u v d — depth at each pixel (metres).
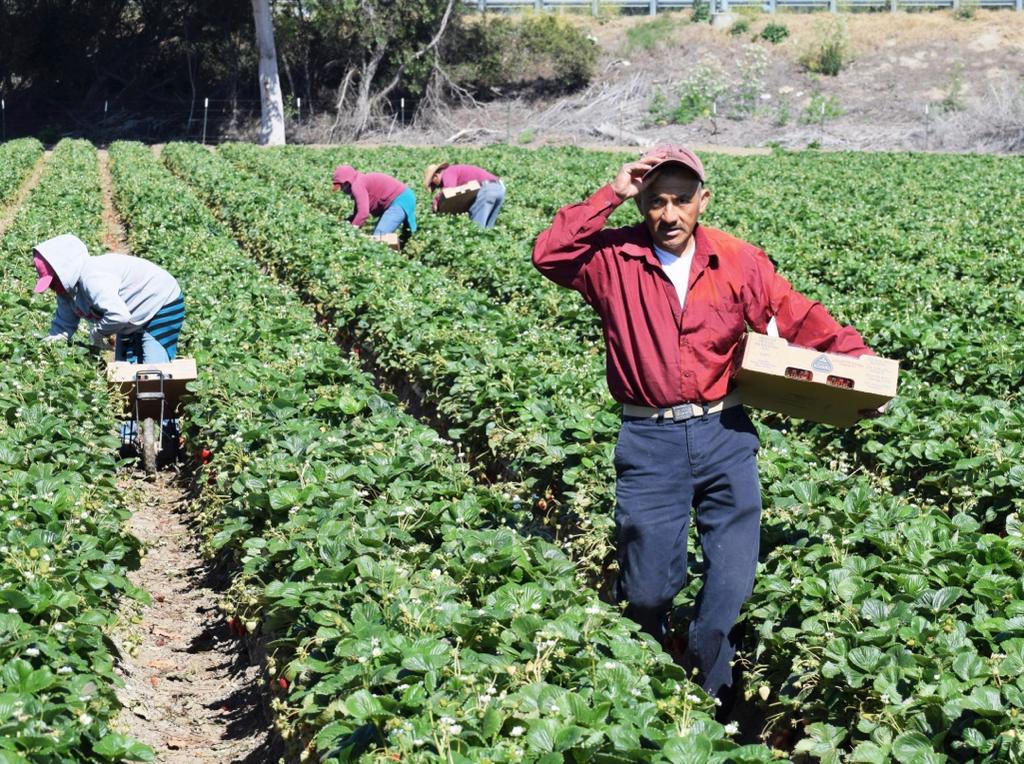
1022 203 24.28
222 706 6.68
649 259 5.47
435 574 5.60
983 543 6.26
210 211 24.28
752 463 5.65
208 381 10.02
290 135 53.69
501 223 20.91
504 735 4.32
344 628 5.12
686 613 6.16
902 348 11.77
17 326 11.67
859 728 4.69
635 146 49.16
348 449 7.89
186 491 10.05
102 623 5.68
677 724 4.46
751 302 5.50
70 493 7.10
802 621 5.59
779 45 57.84
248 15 55.38
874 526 6.65
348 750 4.35
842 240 18.83
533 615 5.12
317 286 15.44
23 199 28.78
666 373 5.48
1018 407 9.83
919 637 5.13
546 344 11.33
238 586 6.57
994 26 57.31
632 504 5.64
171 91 58.41
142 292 10.62
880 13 61.00
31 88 57.59
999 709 4.42
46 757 4.22
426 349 11.33
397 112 55.44
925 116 48.66
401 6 52.88
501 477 9.10
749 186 28.00
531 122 54.00
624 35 60.59
